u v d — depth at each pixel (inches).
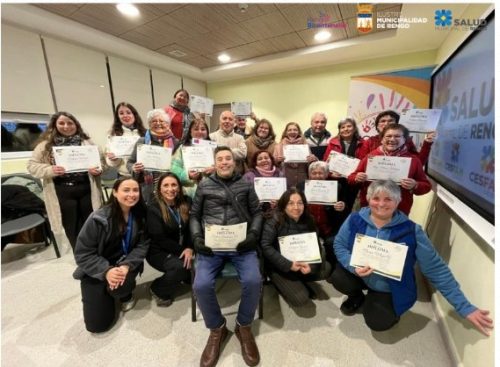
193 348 53.3
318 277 69.1
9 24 101.3
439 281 47.4
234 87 202.2
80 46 125.7
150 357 51.2
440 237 71.6
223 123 95.0
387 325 52.6
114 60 141.7
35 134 112.7
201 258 58.2
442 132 76.7
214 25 115.0
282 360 49.9
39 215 93.9
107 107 140.4
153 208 65.3
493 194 42.6
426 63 134.7
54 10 99.2
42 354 52.0
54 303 67.4
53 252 95.9
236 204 62.9
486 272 43.4
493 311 39.1
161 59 153.3
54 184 77.8
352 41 129.8
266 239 63.2
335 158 79.1
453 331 50.5
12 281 77.4
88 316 55.5
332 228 80.9
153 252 66.7
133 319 61.5
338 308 64.7
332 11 103.3
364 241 51.5
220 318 52.8
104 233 56.2
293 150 90.0
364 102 149.1
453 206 59.4
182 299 69.3
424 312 62.6
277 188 77.1
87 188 81.0
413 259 51.3
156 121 80.0
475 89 52.8
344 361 49.5
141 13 103.3
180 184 67.3
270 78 185.3
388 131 65.9
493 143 43.2
